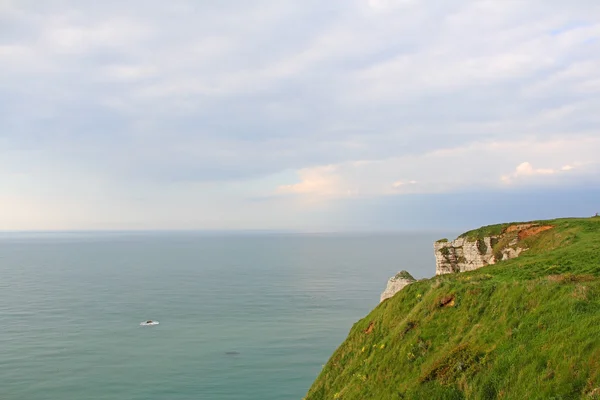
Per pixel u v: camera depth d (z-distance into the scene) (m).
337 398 33.69
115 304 164.38
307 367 92.81
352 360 38.69
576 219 58.28
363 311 147.38
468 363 25.38
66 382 85.06
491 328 27.36
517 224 59.75
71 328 126.62
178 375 88.44
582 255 38.62
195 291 197.38
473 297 31.81
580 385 19.30
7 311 150.25
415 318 34.19
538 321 25.05
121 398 77.88
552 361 21.47
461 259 62.72
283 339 113.38
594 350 20.28
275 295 183.38
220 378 86.81
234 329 124.19
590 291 25.52
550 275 31.28
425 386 25.89
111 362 96.56
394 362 31.53
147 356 100.44
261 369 91.56
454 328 30.50
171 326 128.50
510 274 36.06
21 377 87.56
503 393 21.91
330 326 126.75
